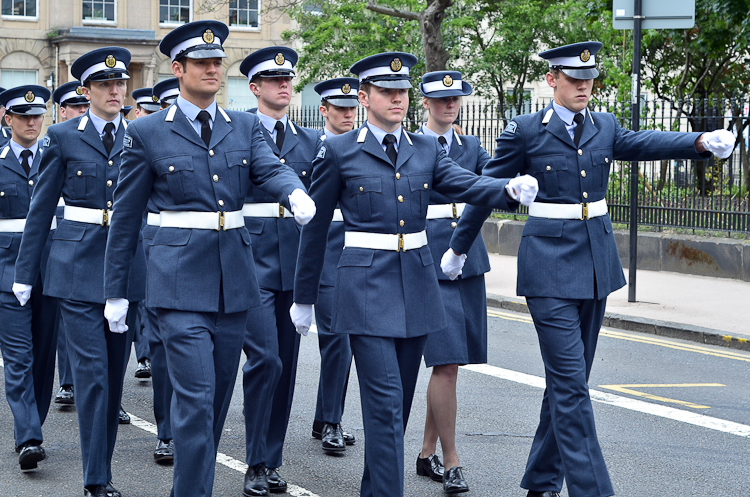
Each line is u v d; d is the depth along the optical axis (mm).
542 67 25188
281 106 6254
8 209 6676
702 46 18578
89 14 35938
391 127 4902
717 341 9594
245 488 5496
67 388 7652
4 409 7449
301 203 4293
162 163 4684
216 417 4816
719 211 13086
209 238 4691
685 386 7934
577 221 5133
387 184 4824
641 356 9102
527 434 6617
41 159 5922
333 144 4887
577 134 5160
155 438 6695
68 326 5609
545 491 5152
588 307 5148
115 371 5609
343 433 6539
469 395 7633
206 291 4652
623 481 5641
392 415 4641
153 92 8586
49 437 6746
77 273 5688
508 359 8930
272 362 5512
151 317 6176
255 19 36469
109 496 5410
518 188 4184
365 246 4836
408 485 5672
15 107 6715
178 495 4480
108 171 5891
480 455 6176
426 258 4918
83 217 5848
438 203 6043
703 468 5871
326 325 6324
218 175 4719
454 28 23531
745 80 20484
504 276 13625
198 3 36531
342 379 6391
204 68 4707
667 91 21328
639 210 13953
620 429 6703
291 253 5902
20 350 6238
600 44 5168
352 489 5617
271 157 4809
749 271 12508
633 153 5164
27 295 5871
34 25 35531
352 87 6914
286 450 6379
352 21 24328
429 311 4875
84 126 5918
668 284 12500
